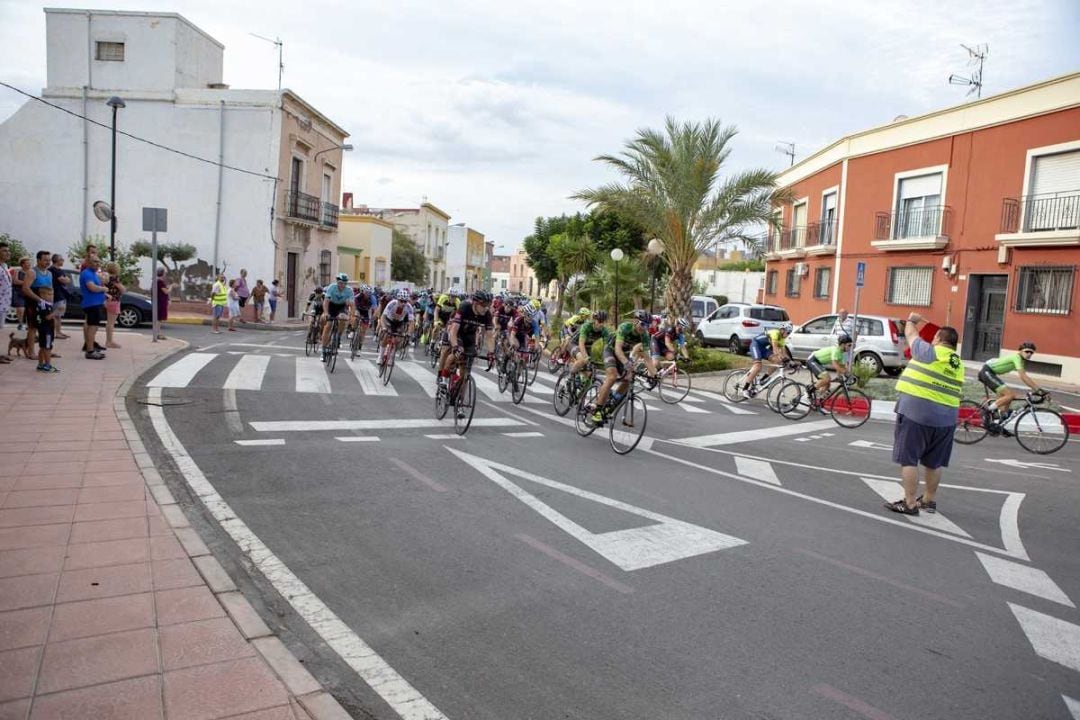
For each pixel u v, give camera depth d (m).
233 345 16.75
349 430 8.54
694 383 16.78
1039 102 19.30
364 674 3.36
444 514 5.70
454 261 76.50
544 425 10.08
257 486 6.09
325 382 11.88
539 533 5.41
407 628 3.83
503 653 3.62
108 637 3.30
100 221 28.03
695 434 10.49
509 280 114.81
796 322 30.58
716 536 5.63
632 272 24.20
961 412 11.65
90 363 11.48
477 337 9.38
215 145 27.91
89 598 3.67
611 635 3.88
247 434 7.91
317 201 31.58
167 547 4.38
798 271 29.77
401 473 6.81
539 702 3.21
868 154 25.34
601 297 24.84
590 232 44.81
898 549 5.67
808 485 7.68
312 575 4.41
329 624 3.82
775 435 10.90
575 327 16.19
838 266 26.91
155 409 8.73
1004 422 11.29
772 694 3.39
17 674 2.96
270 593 4.14
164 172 28.05
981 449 11.00
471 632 3.82
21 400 8.35
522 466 7.45
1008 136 20.20
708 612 4.24
